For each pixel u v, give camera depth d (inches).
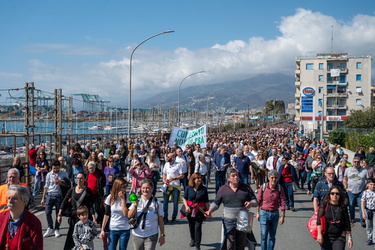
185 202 312.2
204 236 355.6
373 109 2819.9
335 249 230.4
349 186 406.9
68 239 280.8
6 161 689.6
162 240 252.5
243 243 272.1
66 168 445.7
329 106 3516.2
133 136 1443.2
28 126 628.4
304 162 659.4
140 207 247.3
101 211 290.5
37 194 556.7
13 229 171.0
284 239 346.3
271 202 292.0
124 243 259.6
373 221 327.6
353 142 1378.0
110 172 455.8
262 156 609.3
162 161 764.0
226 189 274.2
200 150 686.5
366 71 3469.5
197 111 3009.4
